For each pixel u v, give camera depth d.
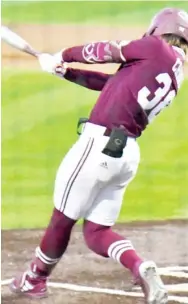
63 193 12.58
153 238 14.44
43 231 14.64
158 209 15.41
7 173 15.90
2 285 13.29
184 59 12.61
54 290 13.23
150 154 16.23
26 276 13.05
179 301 13.08
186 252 14.12
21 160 16.11
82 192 12.52
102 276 13.55
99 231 12.62
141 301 13.08
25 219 15.12
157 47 12.45
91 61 12.55
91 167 12.45
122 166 12.46
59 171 12.61
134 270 12.40
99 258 13.95
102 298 13.12
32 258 13.88
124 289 13.30
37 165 16.05
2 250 14.05
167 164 16.11
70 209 12.59
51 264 12.92
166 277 13.59
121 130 12.43
